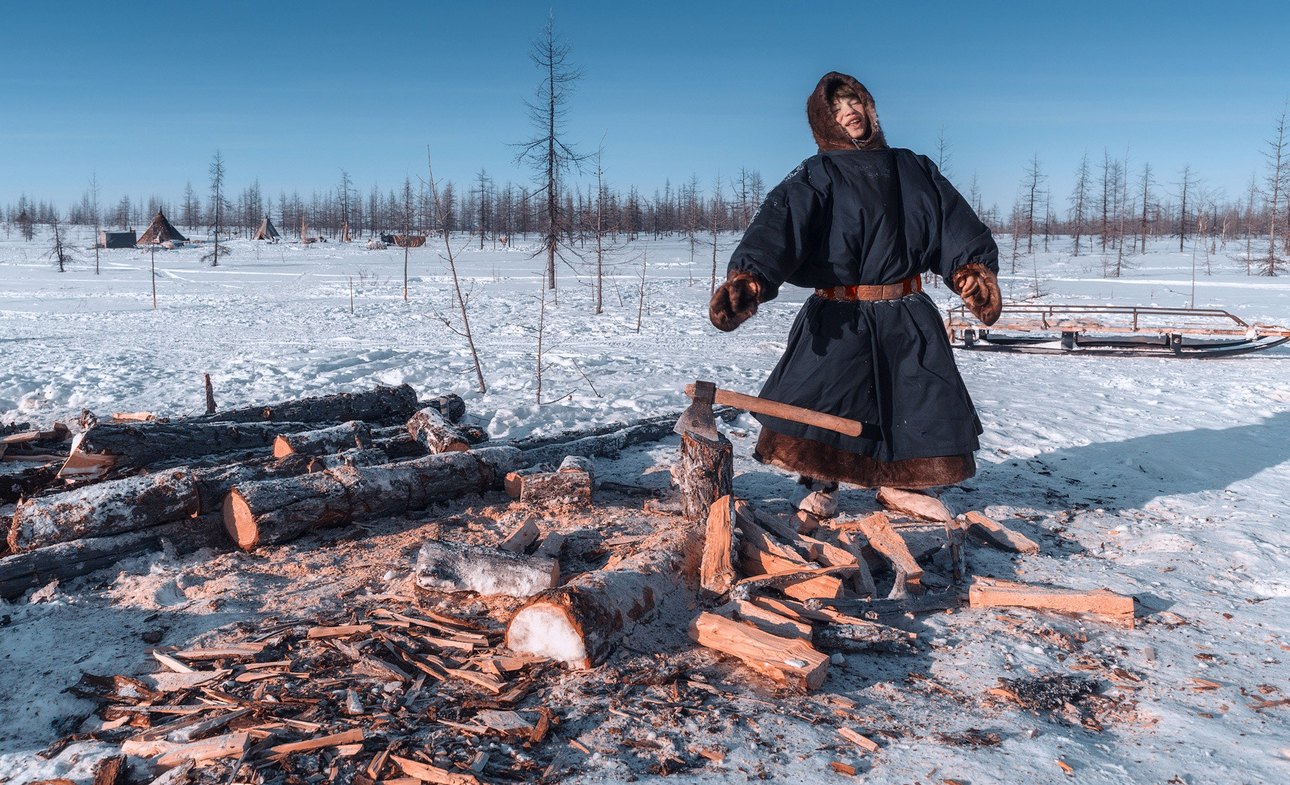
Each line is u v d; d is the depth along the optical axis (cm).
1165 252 6675
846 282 461
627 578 358
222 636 353
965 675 338
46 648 347
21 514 432
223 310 2705
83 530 434
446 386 1159
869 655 355
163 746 269
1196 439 827
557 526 502
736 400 446
